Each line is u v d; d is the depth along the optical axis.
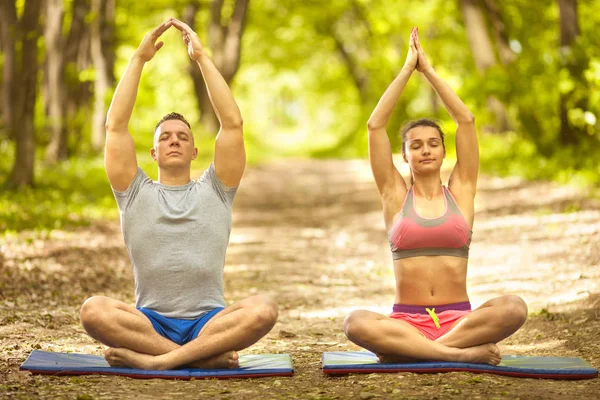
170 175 6.89
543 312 9.12
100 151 32.47
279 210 24.50
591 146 23.94
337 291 11.51
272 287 11.79
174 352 6.40
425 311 6.70
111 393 5.74
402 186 7.04
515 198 20.53
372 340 6.43
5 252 12.91
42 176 23.52
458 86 28.58
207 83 6.89
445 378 6.09
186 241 6.68
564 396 5.63
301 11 53.81
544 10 31.95
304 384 6.13
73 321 8.98
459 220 6.70
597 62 21.66
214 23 42.06
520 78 26.19
